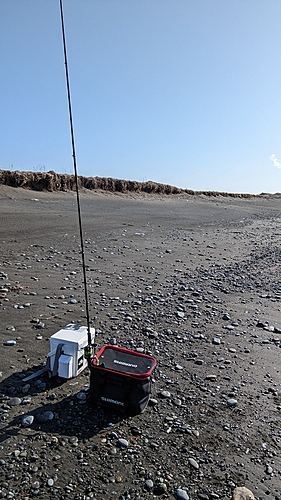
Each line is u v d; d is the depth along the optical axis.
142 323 7.27
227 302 9.17
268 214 38.19
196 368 5.83
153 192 46.47
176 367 5.78
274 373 5.95
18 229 15.45
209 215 31.17
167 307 8.33
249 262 13.89
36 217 18.83
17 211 20.16
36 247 12.86
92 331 5.34
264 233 22.64
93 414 4.41
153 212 28.12
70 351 5.00
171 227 21.23
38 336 6.24
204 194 55.59
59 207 24.36
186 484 3.60
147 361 4.65
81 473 3.58
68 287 9.02
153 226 20.80
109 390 4.41
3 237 13.80
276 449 4.22
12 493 3.29
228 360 6.21
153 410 4.64
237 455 4.06
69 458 3.74
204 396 5.11
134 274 10.76
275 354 6.62
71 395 4.71
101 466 3.69
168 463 3.83
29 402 4.51
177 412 4.68
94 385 4.45
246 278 11.55
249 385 5.52
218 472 3.80
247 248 16.88
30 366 5.32
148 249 14.45
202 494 3.50
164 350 6.29
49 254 12.11
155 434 4.22
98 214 23.16
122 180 42.22
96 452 3.85
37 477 3.49
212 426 4.50
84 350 4.96
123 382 4.36
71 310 7.54
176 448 4.05
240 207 44.25
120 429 4.22
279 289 10.64
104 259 12.17
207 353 6.38
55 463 3.66
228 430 4.45
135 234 17.42
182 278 10.84
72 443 3.93
